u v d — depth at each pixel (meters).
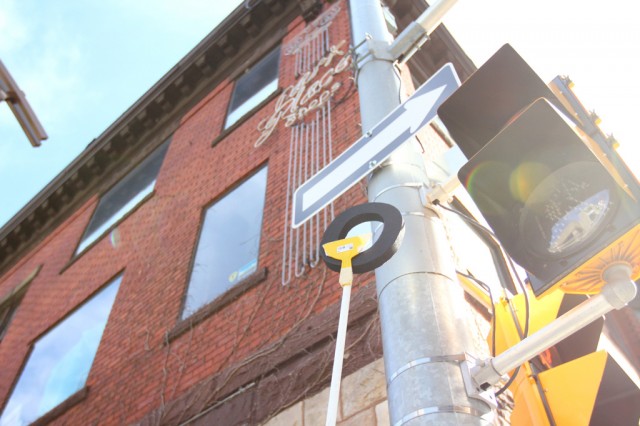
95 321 8.98
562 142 2.30
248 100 10.95
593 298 2.07
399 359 2.19
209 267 7.58
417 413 2.00
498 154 2.37
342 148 6.95
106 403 6.75
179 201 9.77
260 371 5.09
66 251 12.50
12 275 14.33
